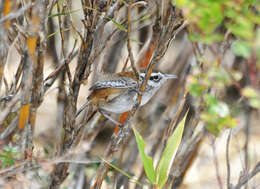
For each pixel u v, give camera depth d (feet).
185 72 34.53
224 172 43.70
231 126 23.61
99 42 25.11
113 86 32.91
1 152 22.88
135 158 37.37
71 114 25.22
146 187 39.65
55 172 26.48
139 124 42.09
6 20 19.29
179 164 29.01
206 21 21.77
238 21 21.79
